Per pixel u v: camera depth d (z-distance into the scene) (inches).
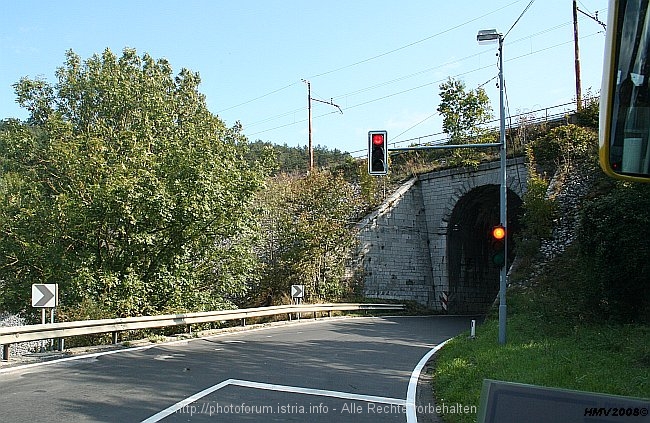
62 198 852.0
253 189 942.4
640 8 154.6
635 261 652.7
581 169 1211.9
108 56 1184.8
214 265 959.0
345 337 791.7
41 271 906.1
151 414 314.2
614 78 153.6
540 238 1116.5
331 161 2285.9
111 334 698.2
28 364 479.2
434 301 1601.9
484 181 1512.1
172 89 1307.8
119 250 876.0
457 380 422.9
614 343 546.6
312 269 1354.6
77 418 302.7
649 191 670.5
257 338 735.1
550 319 746.2
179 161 884.0
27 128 1066.7
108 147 951.0
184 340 690.8
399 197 1608.0
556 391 146.3
